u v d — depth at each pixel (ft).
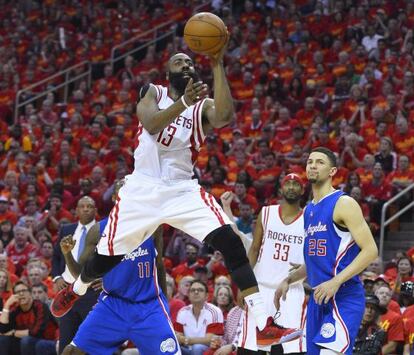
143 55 157.79
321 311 44.09
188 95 36.50
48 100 138.72
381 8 143.33
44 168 117.80
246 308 54.70
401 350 67.26
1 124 136.67
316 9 149.48
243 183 101.24
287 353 53.42
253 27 147.95
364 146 106.93
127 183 39.14
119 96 139.13
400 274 75.66
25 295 73.36
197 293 69.92
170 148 38.70
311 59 134.92
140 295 45.65
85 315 58.18
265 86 131.75
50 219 102.42
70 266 46.50
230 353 63.52
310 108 119.34
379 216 93.50
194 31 36.96
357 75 124.06
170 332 45.55
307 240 44.75
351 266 42.34
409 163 99.14
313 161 44.47
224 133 121.39
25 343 73.31
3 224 100.68
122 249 39.24
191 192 38.65
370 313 63.26
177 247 93.04
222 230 37.81
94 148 124.77
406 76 116.98
